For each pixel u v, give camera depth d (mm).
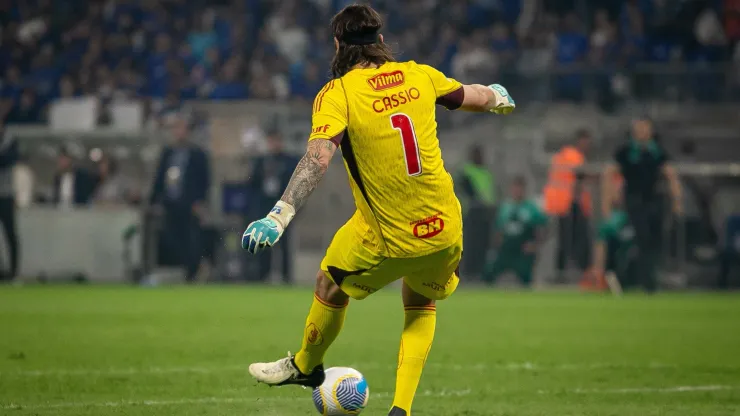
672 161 65875
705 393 21406
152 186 59281
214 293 52312
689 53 77000
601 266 57438
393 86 15555
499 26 77438
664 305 47625
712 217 58219
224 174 61688
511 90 71500
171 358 26641
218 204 60812
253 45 80688
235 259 60344
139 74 79438
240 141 62375
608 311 44219
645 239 55938
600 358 27719
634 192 55500
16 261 59281
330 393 16703
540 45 76375
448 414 18609
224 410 18688
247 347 29250
